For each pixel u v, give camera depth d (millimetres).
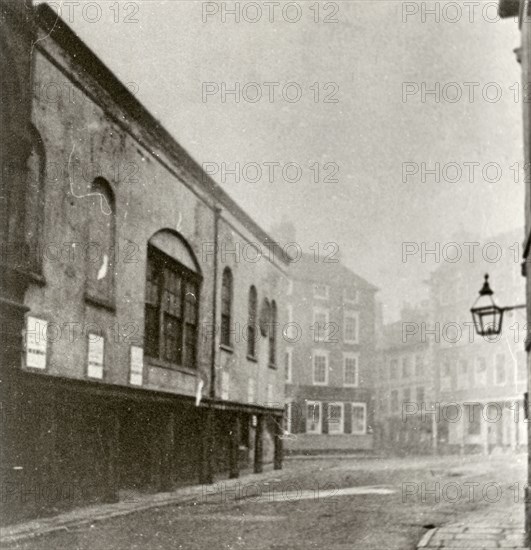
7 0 11359
